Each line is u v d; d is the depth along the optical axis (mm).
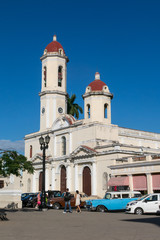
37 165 49844
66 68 53281
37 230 13375
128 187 31953
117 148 37562
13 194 31156
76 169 42406
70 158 43375
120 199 25875
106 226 14672
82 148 41094
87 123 42531
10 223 16375
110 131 42656
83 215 21859
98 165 39188
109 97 43969
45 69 52594
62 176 45688
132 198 26062
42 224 15820
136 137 48625
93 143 40844
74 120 45938
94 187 38781
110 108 43875
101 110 42844
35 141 52562
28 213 24078
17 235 11836
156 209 22188
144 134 50406
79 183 41844
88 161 40250
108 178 37156
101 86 43594
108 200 25734
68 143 45156
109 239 10711
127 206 23188
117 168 33719
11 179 31672
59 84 52250
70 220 17969
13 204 30906
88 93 43375
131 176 31969
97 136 41219
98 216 20906
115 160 35062
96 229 13578
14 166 24203
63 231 12992
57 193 35656
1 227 14547
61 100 51062
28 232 12719
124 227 14172
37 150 51688
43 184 28672
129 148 39875
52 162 47125
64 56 52375
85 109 43875
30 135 53656
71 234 12055
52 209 30953
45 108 50719
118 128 46406
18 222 16906
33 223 16344
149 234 11828
